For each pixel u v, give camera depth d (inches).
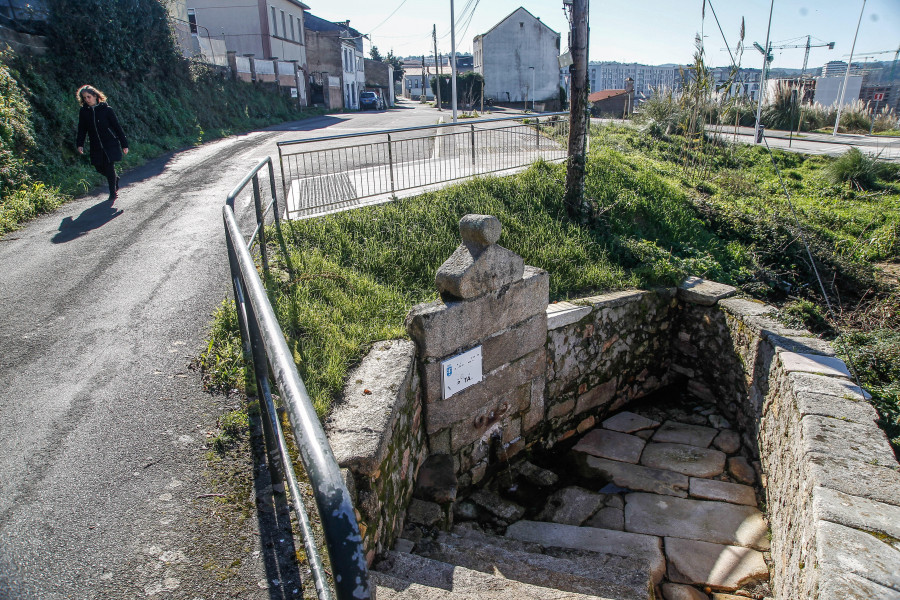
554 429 211.5
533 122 384.5
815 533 102.7
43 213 293.4
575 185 291.3
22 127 351.3
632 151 539.5
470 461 177.0
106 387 133.9
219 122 786.8
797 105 1020.5
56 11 508.4
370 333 159.5
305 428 37.7
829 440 128.4
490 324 167.3
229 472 106.7
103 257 223.1
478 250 157.9
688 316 247.6
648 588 118.7
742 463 195.0
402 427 136.0
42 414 123.2
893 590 86.4
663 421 228.2
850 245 378.6
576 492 181.9
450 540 136.9
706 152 594.6
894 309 274.2
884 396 170.2
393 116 1198.9
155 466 107.7
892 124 1125.7
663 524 166.2
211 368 141.6
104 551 88.0
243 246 86.6
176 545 89.7
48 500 98.3
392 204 277.6
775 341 185.5
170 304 179.3
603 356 224.1
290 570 85.6
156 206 306.7
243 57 994.7
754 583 143.4
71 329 162.9
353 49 1911.9
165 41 685.9
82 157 408.2
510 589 103.7
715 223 352.2
